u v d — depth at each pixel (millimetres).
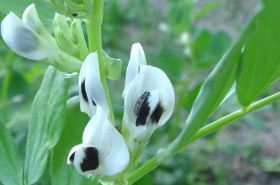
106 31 784
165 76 153
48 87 189
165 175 434
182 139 146
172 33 599
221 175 479
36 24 166
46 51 164
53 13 182
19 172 191
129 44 799
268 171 502
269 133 566
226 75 135
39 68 440
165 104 154
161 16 890
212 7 566
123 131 159
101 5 159
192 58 447
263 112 587
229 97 186
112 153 148
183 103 361
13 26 161
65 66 165
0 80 431
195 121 141
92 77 149
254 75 155
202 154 478
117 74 164
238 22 789
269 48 148
